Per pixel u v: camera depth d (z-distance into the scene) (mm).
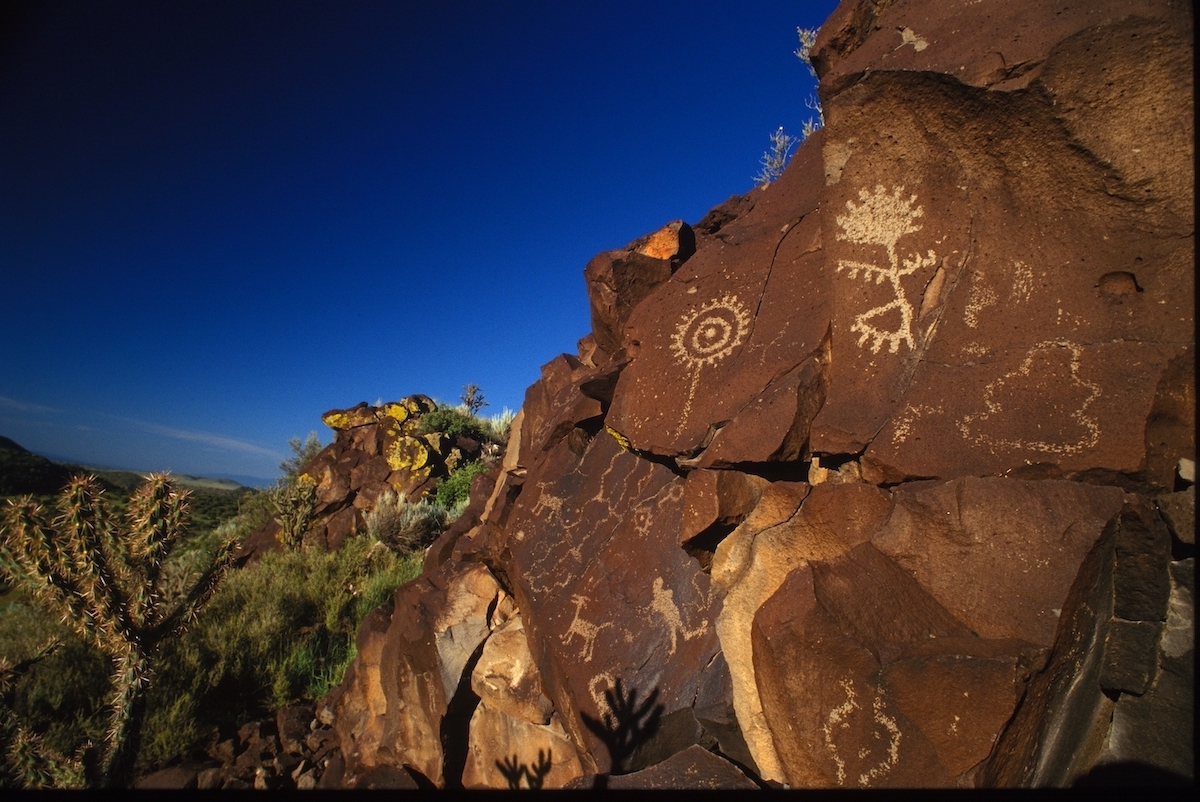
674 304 2922
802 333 2471
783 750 1934
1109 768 1963
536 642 3582
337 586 8484
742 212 4738
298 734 5293
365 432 12906
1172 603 1859
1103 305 1919
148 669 4715
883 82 2217
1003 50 2010
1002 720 1530
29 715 5195
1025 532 1759
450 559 4945
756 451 2305
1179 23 1765
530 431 5129
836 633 1709
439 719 4102
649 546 3361
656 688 2889
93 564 4430
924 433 2039
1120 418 1803
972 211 2158
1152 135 1845
